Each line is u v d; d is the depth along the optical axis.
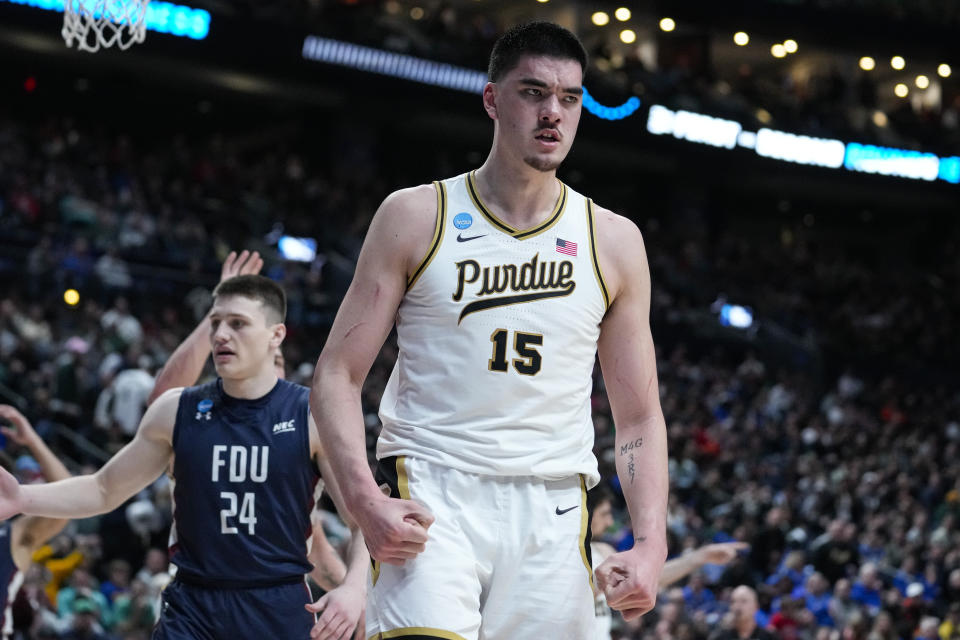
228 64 26.34
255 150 31.16
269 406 4.11
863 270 33.84
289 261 22.16
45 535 4.76
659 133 30.39
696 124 30.78
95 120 29.52
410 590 2.71
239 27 25.97
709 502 17.58
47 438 13.34
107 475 4.10
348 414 2.87
